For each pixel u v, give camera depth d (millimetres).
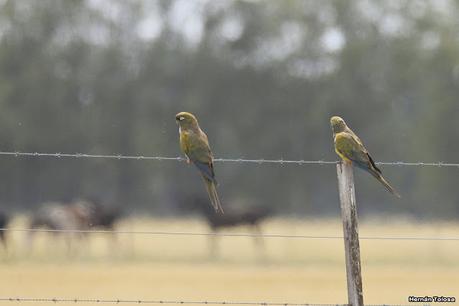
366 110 54469
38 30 53625
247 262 29547
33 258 29047
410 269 25812
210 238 33906
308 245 33438
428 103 52312
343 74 54438
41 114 52594
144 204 52000
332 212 45125
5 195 50938
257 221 34531
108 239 32750
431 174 49719
